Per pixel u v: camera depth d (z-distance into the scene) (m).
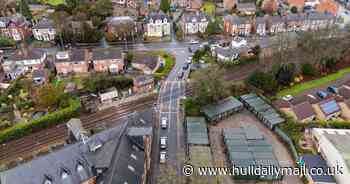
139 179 57.50
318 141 73.25
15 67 107.69
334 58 109.25
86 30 129.75
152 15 137.75
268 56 107.69
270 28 142.62
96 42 132.50
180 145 75.56
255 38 137.75
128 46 129.75
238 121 84.44
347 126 79.31
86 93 95.56
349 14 166.62
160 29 137.50
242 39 123.12
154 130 80.75
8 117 85.31
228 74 106.50
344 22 152.25
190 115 84.56
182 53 122.88
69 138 74.38
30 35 141.50
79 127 72.88
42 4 175.50
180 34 135.62
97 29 136.25
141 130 64.50
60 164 53.62
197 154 68.50
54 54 123.75
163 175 66.81
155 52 123.12
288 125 79.44
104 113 87.81
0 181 48.34
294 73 102.12
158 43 132.75
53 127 83.06
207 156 68.00
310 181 63.94
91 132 77.56
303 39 108.69
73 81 104.06
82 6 154.00
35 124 80.50
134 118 71.25
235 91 94.81
